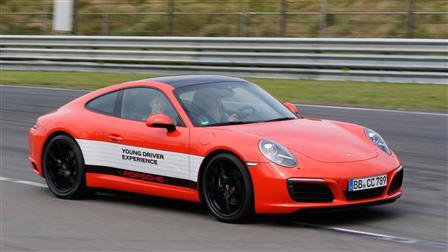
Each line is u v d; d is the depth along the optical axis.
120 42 31.31
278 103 10.65
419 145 15.14
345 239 8.27
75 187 10.77
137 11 42.25
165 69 29.81
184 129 9.55
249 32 37.28
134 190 10.15
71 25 38.31
